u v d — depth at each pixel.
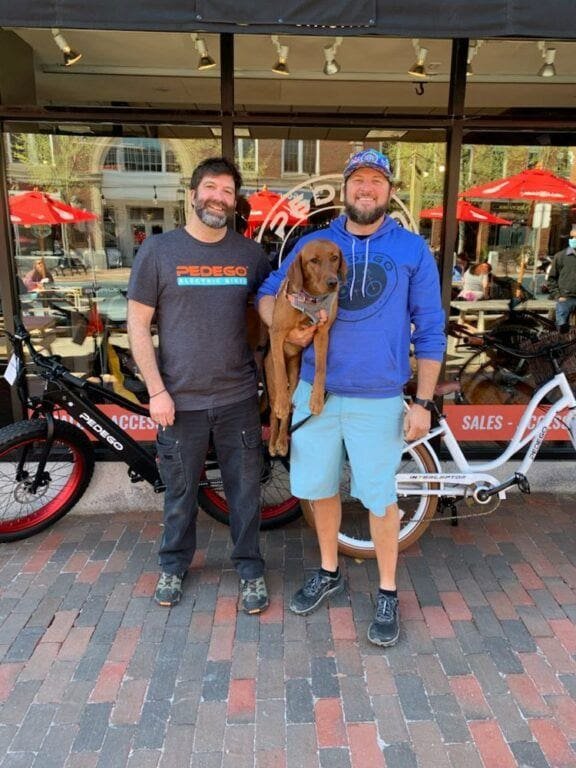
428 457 2.89
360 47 3.47
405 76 3.57
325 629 2.41
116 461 3.40
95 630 2.40
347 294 2.18
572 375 3.01
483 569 2.84
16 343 2.92
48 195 3.74
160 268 2.23
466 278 4.04
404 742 1.87
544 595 2.64
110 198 3.85
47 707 2.01
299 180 3.65
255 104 3.63
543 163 3.88
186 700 2.04
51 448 3.29
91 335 4.03
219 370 2.35
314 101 3.74
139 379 3.40
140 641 2.34
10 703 2.02
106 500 3.43
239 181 2.30
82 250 3.93
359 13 2.16
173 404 2.34
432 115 3.28
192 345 2.30
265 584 2.66
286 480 3.24
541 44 3.46
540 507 3.45
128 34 3.32
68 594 2.64
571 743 1.87
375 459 2.26
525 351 3.07
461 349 4.00
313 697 2.05
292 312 2.10
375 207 2.13
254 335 2.67
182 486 2.49
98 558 2.94
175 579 2.59
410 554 2.97
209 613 2.51
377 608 2.38
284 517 3.18
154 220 3.91
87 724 1.94
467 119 3.28
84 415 2.88
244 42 3.41
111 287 4.00
